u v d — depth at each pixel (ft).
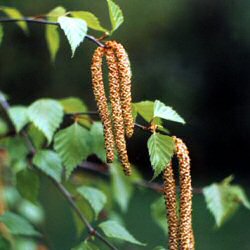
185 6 67.05
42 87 63.05
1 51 61.62
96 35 60.85
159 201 15.53
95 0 61.21
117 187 18.88
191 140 67.62
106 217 19.19
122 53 9.93
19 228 13.32
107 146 9.87
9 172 19.75
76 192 15.35
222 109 67.62
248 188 64.90
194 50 67.62
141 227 44.16
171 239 10.07
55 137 13.03
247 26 66.23
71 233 37.14
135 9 66.13
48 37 14.30
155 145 10.23
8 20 12.53
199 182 66.59
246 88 66.90
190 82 67.51
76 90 63.46
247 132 67.15
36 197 14.69
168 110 10.55
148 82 67.21
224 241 42.37
